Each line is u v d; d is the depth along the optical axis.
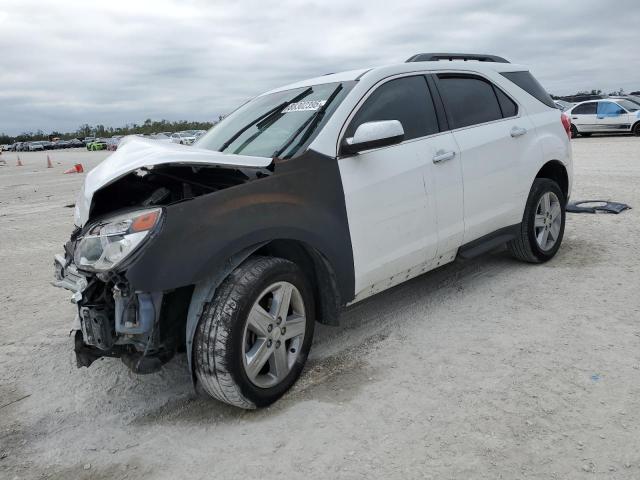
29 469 2.63
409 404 2.89
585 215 7.00
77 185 17.34
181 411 3.06
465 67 4.48
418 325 3.93
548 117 5.07
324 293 3.38
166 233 2.63
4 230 9.23
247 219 2.85
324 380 3.24
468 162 4.14
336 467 2.44
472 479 2.29
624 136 21.88
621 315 3.80
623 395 2.81
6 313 4.89
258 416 2.91
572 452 2.41
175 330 2.89
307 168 3.20
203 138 4.32
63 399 3.30
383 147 3.64
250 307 2.79
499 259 5.34
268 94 4.46
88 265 2.78
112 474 2.54
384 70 3.86
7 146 95.06
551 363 3.20
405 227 3.71
